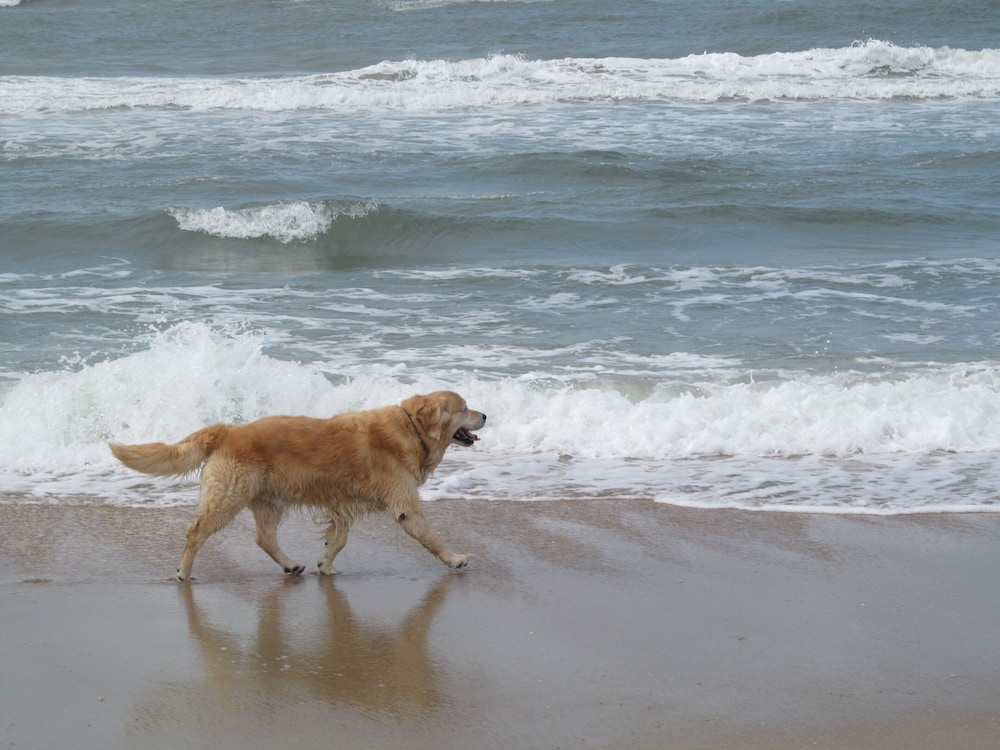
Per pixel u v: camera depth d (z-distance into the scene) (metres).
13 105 27.48
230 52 39.50
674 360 11.76
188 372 10.20
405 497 6.72
